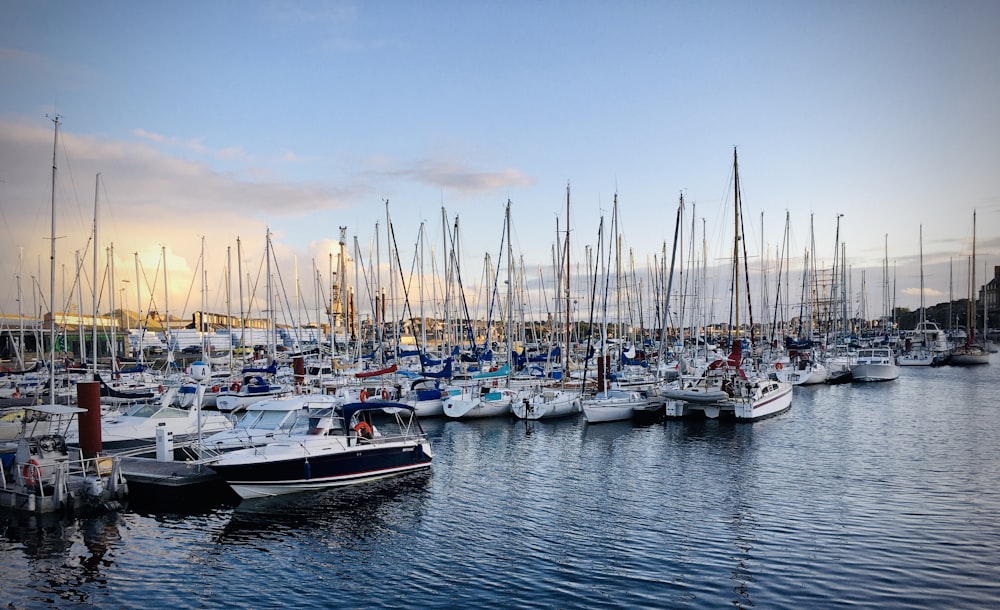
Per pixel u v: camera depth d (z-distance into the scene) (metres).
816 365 67.00
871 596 15.39
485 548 19.08
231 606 15.45
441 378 49.00
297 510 22.88
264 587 16.48
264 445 25.39
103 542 19.64
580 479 27.22
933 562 17.36
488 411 44.12
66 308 59.28
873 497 23.55
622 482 26.61
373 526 21.17
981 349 95.38
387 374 51.03
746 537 19.56
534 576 16.94
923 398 53.72
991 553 17.94
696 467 29.12
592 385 48.75
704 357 66.50
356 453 26.05
